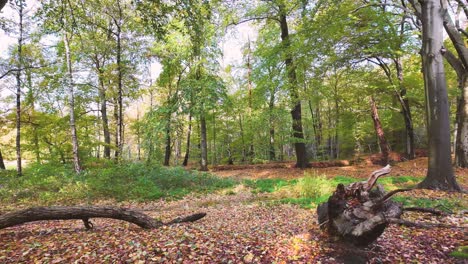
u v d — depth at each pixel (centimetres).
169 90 2325
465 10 1328
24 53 1471
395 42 1348
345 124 2258
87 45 1559
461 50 1194
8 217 452
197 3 795
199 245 405
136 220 534
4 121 1658
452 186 800
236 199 999
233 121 2767
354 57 1512
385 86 1788
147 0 725
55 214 482
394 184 1006
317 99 1803
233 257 371
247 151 2823
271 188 1154
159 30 803
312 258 359
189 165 2584
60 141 1730
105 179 1128
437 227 465
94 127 2022
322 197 845
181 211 823
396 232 449
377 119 1747
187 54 1773
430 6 829
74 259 363
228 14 1670
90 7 1379
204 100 1836
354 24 1301
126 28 1555
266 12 1683
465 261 348
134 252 380
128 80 1622
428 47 835
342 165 1875
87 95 1734
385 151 1722
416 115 2186
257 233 485
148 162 1423
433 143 828
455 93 1645
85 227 564
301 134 1809
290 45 1420
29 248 402
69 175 1188
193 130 2912
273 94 1738
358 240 351
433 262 351
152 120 1906
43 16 955
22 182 1140
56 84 1498
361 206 370
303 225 532
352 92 2023
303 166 1805
